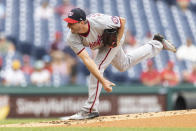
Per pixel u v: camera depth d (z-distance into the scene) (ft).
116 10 203.92
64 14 193.57
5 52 165.78
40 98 123.34
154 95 128.57
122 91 126.62
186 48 188.14
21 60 162.20
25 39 175.01
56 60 164.04
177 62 175.83
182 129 53.83
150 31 196.03
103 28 62.54
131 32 192.24
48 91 123.65
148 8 208.54
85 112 68.08
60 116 123.85
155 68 166.20
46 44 172.45
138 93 127.54
